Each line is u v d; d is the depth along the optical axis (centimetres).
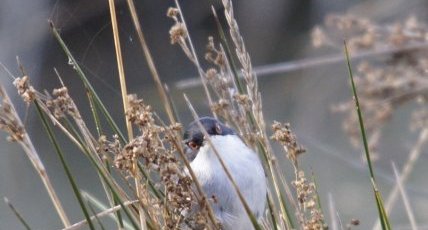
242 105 608
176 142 521
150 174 600
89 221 524
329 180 1535
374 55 1082
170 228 532
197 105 1669
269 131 1233
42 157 1798
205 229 529
